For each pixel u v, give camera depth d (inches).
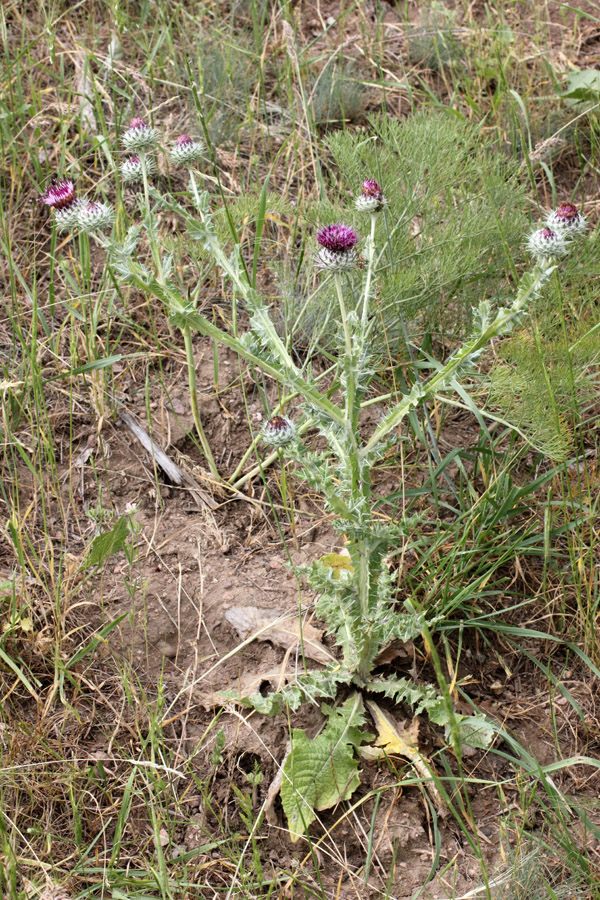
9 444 50.5
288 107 66.9
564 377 47.9
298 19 71.2
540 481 48.4
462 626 46.4
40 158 61.8
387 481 51.8
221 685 45.8
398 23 75.8
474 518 47.6
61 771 42.6
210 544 49.8
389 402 53.8
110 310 56.2
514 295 53.7
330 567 46.0
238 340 40.7
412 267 51.2
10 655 45.2
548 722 46.2
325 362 56.1
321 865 42.0
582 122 67.1
